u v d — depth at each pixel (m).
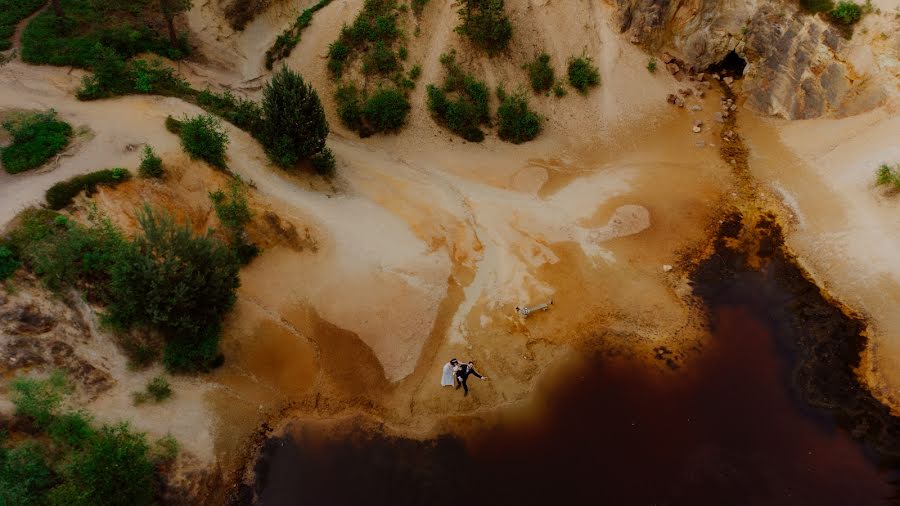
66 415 17.98
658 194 30.47
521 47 35.69
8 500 15.90
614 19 37.47
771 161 31.89
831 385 22.02
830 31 31.50
